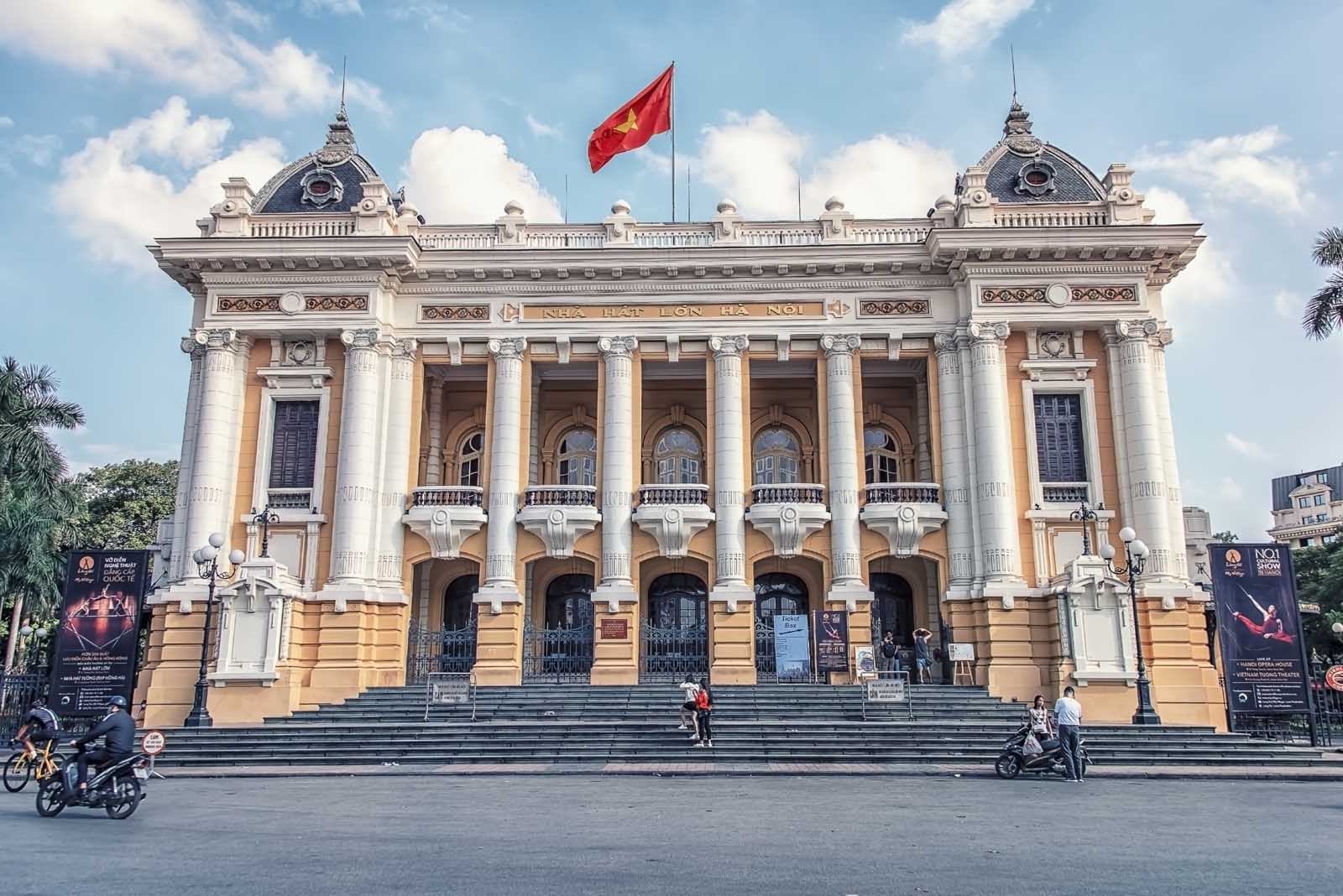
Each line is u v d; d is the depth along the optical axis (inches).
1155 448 1222.3
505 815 600.1
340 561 1218.6
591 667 1243.8
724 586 1242.6
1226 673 1030.4
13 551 1437.0
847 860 455.2
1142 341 1246.3
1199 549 1346.0
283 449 1291.8
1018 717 1039.0
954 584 1236.5
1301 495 4116.6
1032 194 1352.1
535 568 1418.6
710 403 1304.1
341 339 1282.0
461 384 1482.5
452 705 1086.4
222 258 1273.4
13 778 752.3
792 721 1019.9
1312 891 396.5
